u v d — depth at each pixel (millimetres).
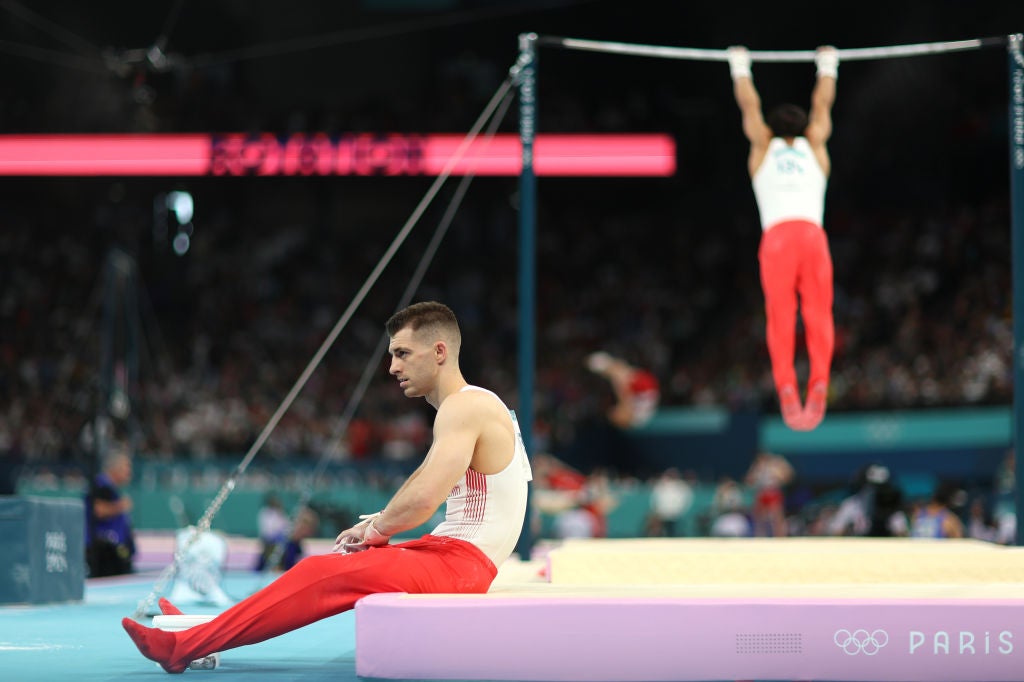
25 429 23234
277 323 27203
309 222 28797
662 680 3998
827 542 8422
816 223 7980
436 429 4344
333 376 25406
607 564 6602
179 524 17281
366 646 4062
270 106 28047
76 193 27109
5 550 7289
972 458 18703
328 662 4738
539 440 22234
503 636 4020
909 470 19812
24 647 5195
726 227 27797
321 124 24672
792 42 26016
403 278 28188
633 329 26234
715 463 22281
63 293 26969
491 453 4391
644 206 28641
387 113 25188
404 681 4043
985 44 8680
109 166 20594
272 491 18344
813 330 7863
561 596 4152
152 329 25328
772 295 7934
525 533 8875
